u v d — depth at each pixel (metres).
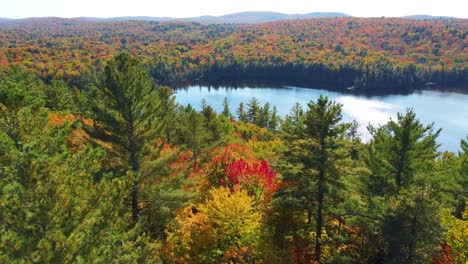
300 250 16.94
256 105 105.56
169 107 37.50
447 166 28.00
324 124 16.08
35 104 11.16
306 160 16.39
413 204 13.27
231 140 41.88
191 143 29.78
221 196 16.53
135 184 15.55
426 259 13.81
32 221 7.87
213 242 15.59
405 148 18.41
